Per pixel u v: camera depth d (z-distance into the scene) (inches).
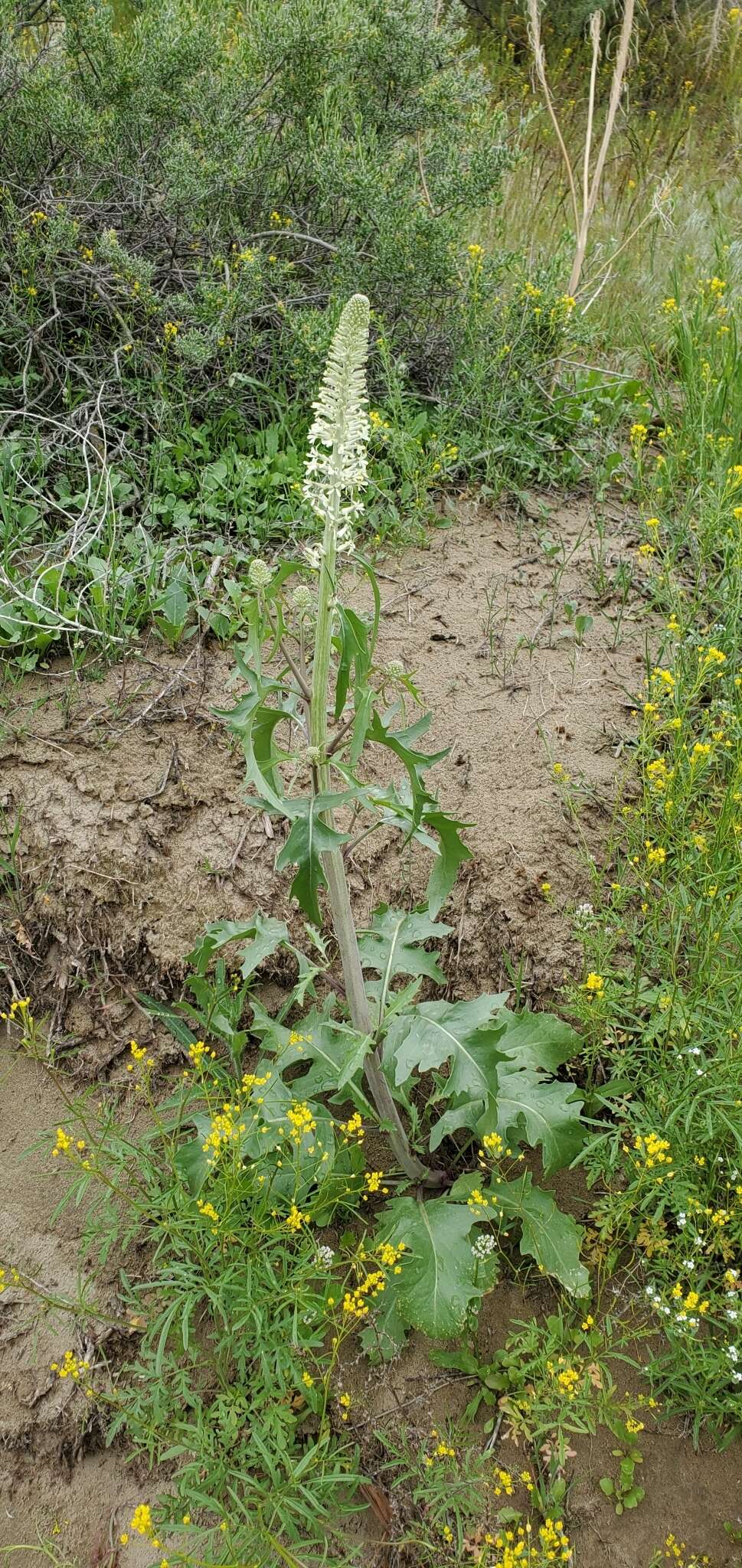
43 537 160.4
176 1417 102.2
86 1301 113.8
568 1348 106.7
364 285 189.6
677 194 268.7
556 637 158.9
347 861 133.0
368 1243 109.6
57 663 149.1
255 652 88.0
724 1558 97.7
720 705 139.7
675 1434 104.2
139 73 190.7
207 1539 99.1
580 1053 123.3
